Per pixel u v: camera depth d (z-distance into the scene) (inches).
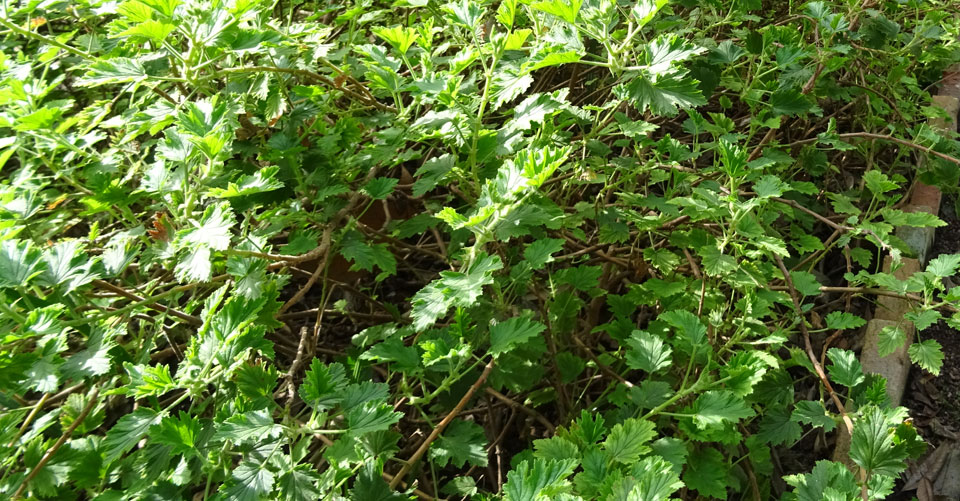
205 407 63.0
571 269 78.6
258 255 65.1
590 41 107.5
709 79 94.7
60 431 68.2
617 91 71.9
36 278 55.7
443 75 72.2
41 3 74.1
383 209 98.8
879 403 60.9
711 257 70.1
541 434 83.4
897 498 83.9
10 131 83.2
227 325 55.3
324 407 54.1
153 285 75.3
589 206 85.8
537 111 70.2
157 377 51.7
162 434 49.4
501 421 85.2
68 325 58.0
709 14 114.3
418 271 103.6
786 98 92.5
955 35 129.6
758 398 72.9
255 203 68.7
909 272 103.5
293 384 77.7
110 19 112.1
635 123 81.8
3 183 78.1
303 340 80.8
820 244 88.8
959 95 145.3
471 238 85.9
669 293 75.1
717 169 84.3
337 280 95.8
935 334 102.3
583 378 86.2
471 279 55.1
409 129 76.4
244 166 82.4
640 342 66.8
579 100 110.0
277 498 49.9
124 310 63.3
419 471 70.9
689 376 73.5
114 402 75.8
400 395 74.8
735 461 76.3
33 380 51.4
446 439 63.7
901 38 123.9
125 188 81.4
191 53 67.0
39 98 74.5
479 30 93.2
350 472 51.5
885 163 123.0
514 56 83.1
